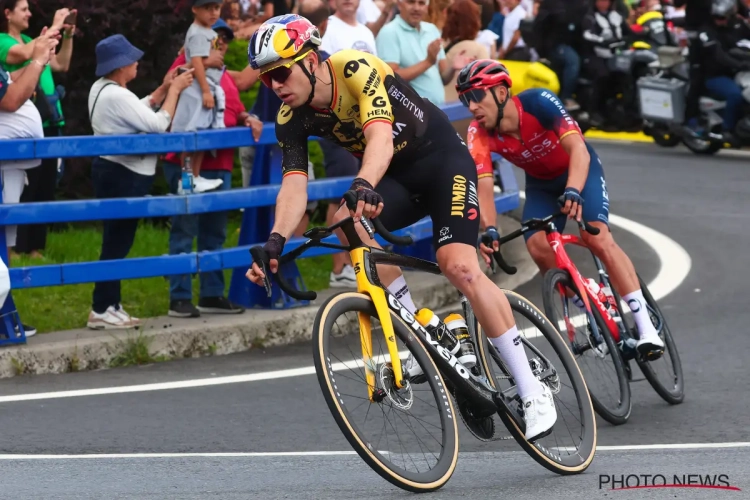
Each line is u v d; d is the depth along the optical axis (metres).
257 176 23.14
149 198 20.52
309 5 23.77
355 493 12.15
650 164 40.06
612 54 46.78
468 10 27.42
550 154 16.52
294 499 11.89
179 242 21.66
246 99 29.19
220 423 16.17
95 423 16.17
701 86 41.38
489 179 16.08
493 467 13.77
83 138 20.08
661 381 17.12
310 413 16.75
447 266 13.02
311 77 12.16
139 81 29.58
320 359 11.49
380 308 12.20
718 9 40.41
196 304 23.16
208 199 21.02
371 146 11.97
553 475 13.20
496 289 13.09
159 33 29.48
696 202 32.97
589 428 13.91
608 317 16.69
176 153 23.00
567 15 46.44
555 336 14.43
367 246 12.45
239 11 36.06
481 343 13.61
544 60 47.12
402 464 12.32
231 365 20.03
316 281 24.94
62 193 30.19
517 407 13.33
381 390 12.09
